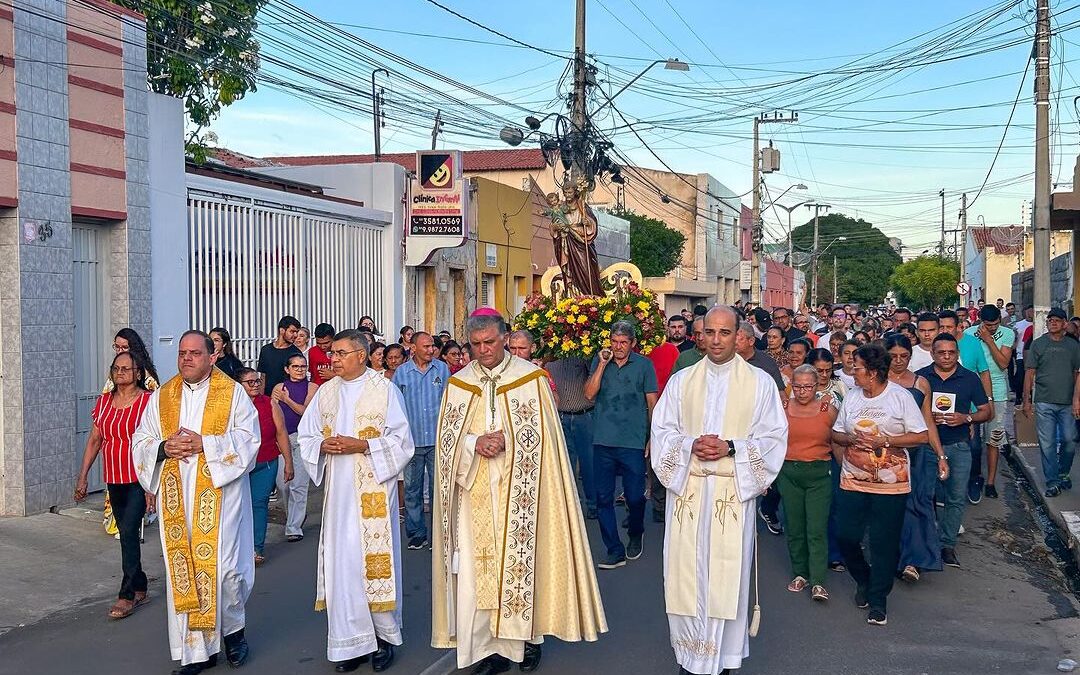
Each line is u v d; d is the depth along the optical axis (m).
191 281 12.36
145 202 11.20
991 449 11.49
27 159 9.58
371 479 6.12
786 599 7.66
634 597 7.68
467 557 6.00
